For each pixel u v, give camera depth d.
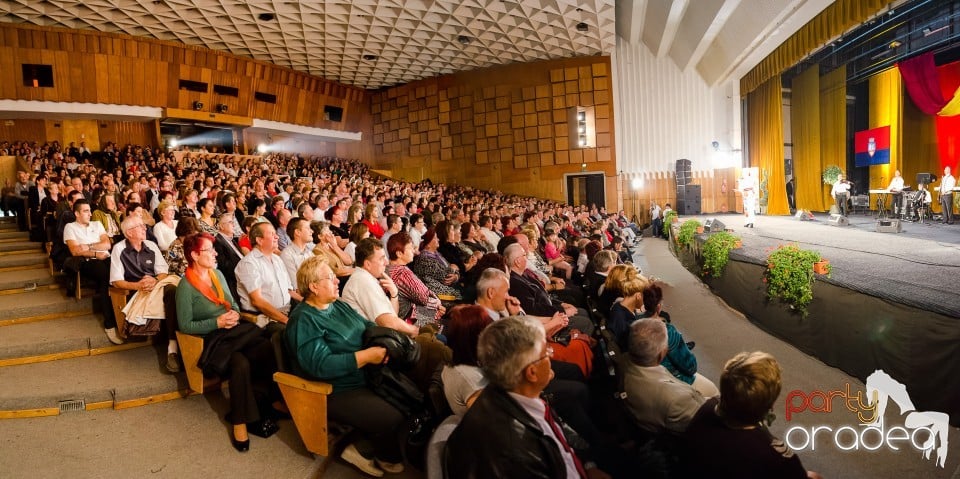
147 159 16.06
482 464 1.73
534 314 4.33
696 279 9.49
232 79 18.80
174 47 17.19
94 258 4.73
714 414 2.11
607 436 3.06
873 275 5.06
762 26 12.02
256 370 3.26
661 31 16.58
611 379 3.51
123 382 3.55
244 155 18.66
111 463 2.85
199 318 3.32
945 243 7.69
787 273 5.39
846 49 15.69
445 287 4.87
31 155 13.72
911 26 13.40
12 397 3.31
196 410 3.46
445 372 2.44
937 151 14.20
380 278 3.74
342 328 2.92
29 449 2.97
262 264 3.79
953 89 12.77
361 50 18.70
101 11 14.55
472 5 15.84
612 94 20.12
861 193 17.17
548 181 20.75
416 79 22.38
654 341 2.64
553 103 20.48
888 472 3.10
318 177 18.33
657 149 20.22
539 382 1.85
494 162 21.38
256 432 3.20
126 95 16.91
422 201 11.82
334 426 3.13
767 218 15.73
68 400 3.38
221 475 2.77
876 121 15.72
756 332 6.07
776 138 18.12
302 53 18.72
